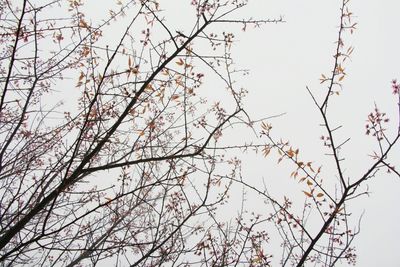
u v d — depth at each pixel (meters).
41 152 4.17
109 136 3.31
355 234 3.17
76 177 3.35
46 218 2.98
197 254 4.16
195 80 3.83
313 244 3.15
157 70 3.46
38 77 3.68
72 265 3.62
